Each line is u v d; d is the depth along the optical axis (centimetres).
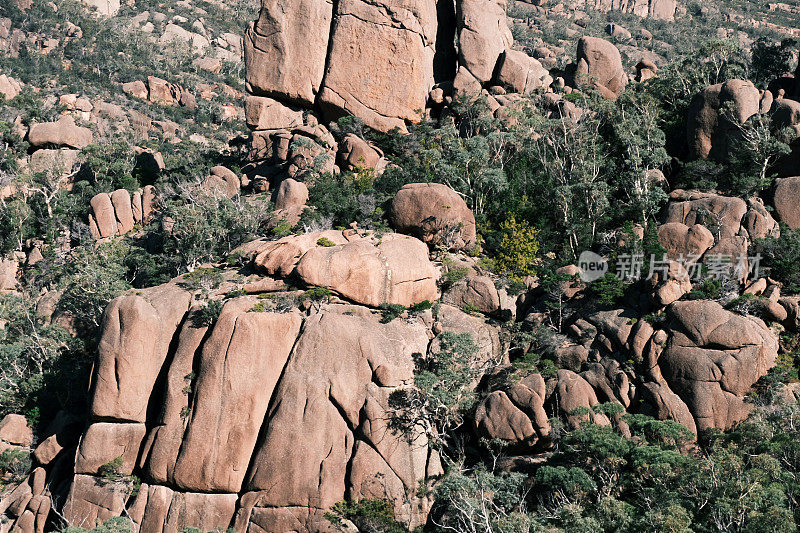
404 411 4881
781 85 7644
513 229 6238
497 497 4334
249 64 8206
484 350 5428
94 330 6369
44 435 5594
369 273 5519
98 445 5053
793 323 4891
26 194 8300
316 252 5538
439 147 7394
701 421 4581
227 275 5875
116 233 7938
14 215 7862
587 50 8238
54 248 7681
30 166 8794
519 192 6906
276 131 7994
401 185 6919
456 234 6191
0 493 5288
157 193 8044
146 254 6794
